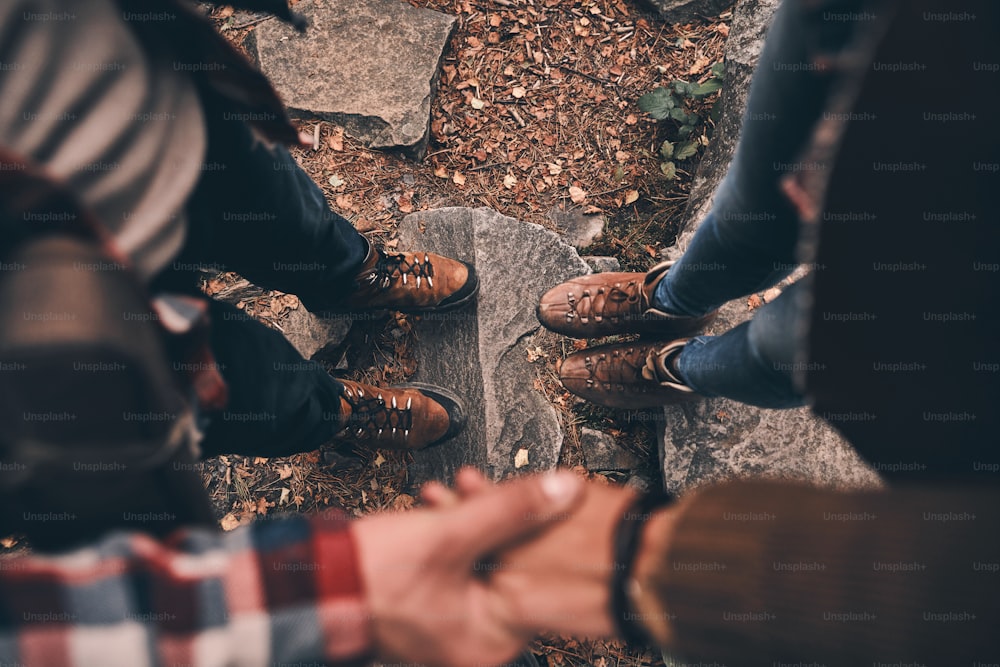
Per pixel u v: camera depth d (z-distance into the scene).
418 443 2.31
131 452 0.80
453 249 2.50
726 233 1.45
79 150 0.88
